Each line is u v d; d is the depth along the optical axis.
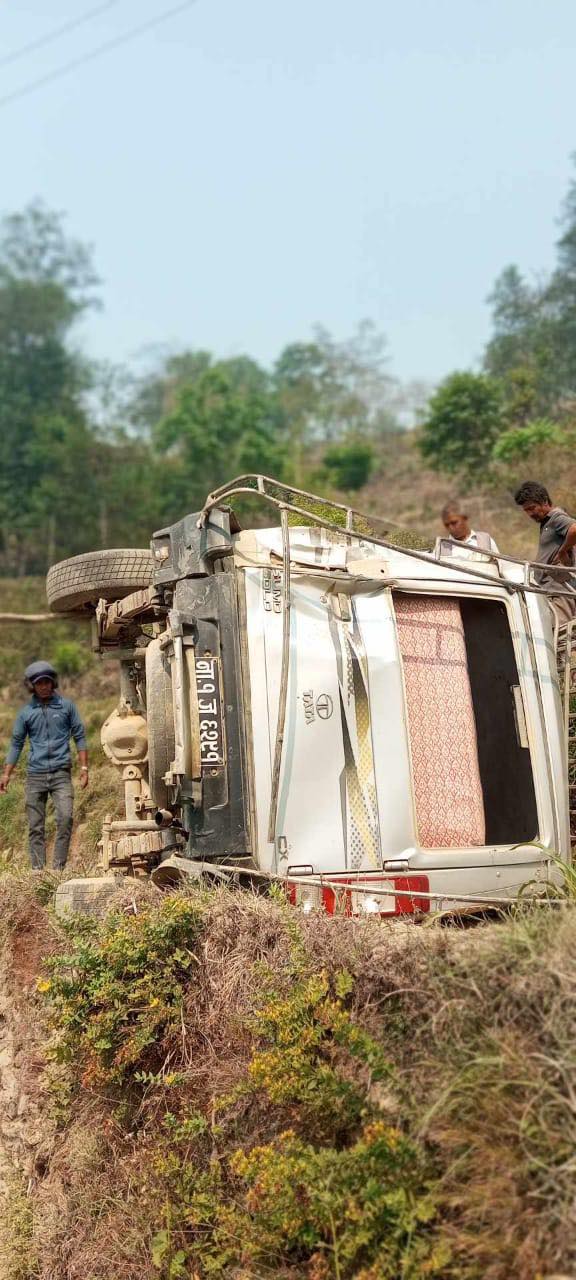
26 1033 7.43
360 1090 4.58
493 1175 3.93
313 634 6.36
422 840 6.32
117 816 9.83
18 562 33.28
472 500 23.64
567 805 6.72
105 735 7.98
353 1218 4.15
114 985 5.87
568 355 30.50
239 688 6.31
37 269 44.34
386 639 6.45
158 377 59.59
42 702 9.85
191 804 6.28
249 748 6.23
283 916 5.40
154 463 37.69
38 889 8.12
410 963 4.70
